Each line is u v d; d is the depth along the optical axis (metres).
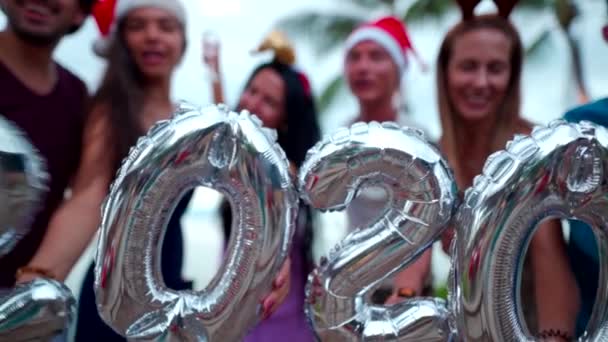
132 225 1.76
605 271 1.90
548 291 2.28
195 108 1.78
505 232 1.78
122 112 2.51
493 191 1.77
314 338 1.90
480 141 2.71
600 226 1.85
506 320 1.80
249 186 1.76
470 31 2.70
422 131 1.84
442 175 1.80
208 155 1.75
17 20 2.41
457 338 1.85
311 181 1.78
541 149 1.77
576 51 8.94
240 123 1.77
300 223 3.05
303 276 3.07
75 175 2.53
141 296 1.80
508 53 2.69
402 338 1.86
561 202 1.80
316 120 3.38
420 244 1.83
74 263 2.40
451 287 1.85
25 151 1.80
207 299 1.83
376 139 1.77
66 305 1.83
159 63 2.64
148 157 1.74
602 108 2.30
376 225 1.85
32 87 2.46
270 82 3.29
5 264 2.43
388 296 2.56
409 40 3.86
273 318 3.02
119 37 2.63
